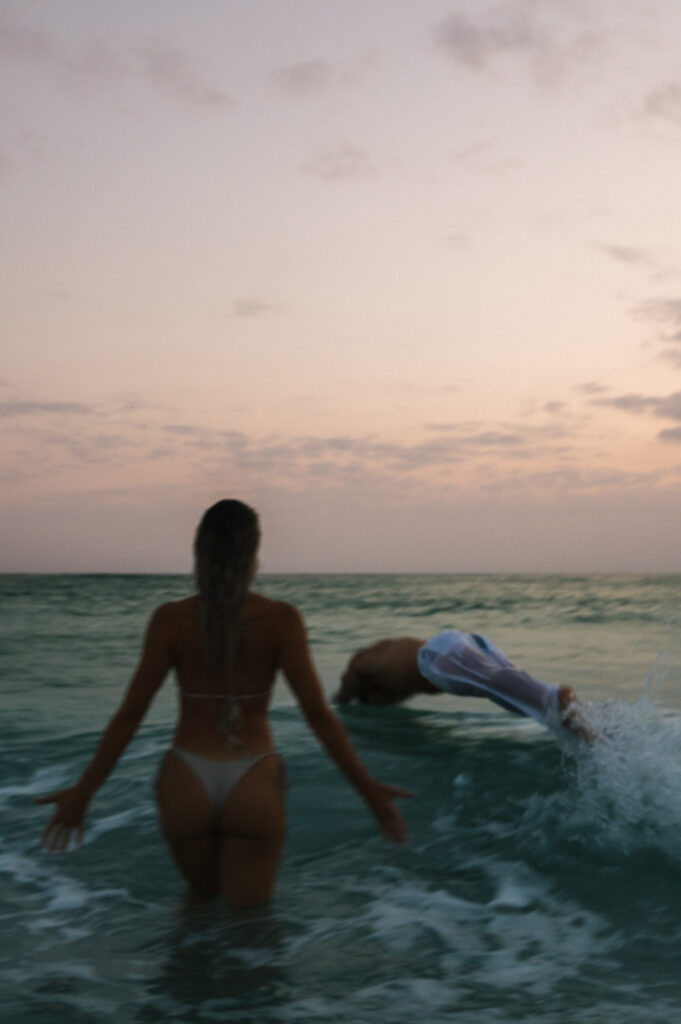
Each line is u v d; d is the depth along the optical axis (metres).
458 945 2.67
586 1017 2.20
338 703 6.76
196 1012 2.25
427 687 6.19
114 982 2.43
